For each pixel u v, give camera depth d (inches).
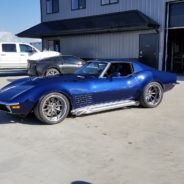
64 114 270.4
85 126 257.6
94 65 319.0
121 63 317.1
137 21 692.1
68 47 956.0
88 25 812.6
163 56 695.1
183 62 744.3
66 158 187.6
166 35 687.1
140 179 158.2
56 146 209.3
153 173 165.0
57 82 271.3
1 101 261.4
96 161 182.1
